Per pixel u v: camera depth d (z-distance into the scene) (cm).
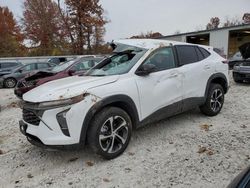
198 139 464
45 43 3984
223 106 668
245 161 380
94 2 3862
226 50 2573
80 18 3850
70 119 365
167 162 390
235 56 1566
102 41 4047
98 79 418
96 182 352
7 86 1531
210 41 2688
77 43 3922
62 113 366
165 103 470
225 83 605
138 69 443
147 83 443
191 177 348
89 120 378
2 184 364
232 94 820
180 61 509
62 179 365
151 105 449
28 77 866
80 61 917
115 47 509
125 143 419
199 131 499
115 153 406
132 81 427
